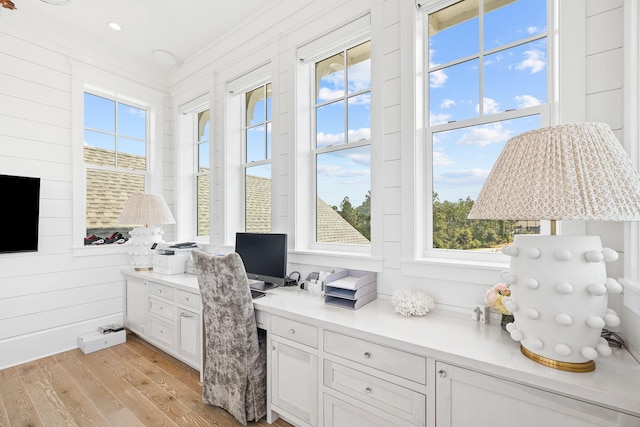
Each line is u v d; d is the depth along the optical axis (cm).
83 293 291
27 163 258
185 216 359
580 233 124
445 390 113
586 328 91
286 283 223
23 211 250
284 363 166
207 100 322
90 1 240
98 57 303
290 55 242
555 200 83
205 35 290
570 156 85
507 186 93
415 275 173
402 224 179
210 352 184
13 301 249
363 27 201
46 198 268
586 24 125
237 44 282
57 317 273
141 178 349
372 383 132
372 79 193
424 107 181
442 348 114
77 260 287
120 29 279
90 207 305
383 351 129
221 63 300
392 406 127
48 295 268
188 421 175
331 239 232
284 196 247
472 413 107
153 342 270
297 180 237
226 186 296
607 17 121
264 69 265
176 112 358
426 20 183
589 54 124
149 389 209
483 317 141
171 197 364
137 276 288
